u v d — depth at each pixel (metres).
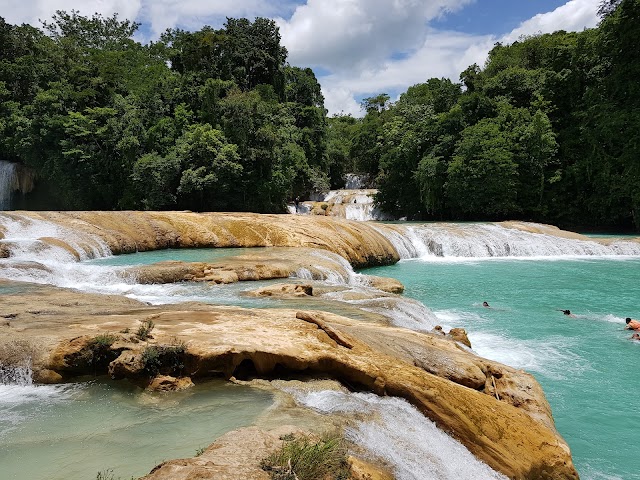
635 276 22.30
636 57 36.12
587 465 7.50
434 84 59.31
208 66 49.12
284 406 6.88
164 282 15.90
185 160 39.19
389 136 49.41
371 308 12.97
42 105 41.66
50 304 10.99
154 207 38.88
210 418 6.49
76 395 7.27
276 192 42.91
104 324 9.04
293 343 8.28
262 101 45.19
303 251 21.86
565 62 41.97
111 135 40.41
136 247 22.80
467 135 40.50
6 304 10.80
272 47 54.94
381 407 7.20
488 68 50.12
